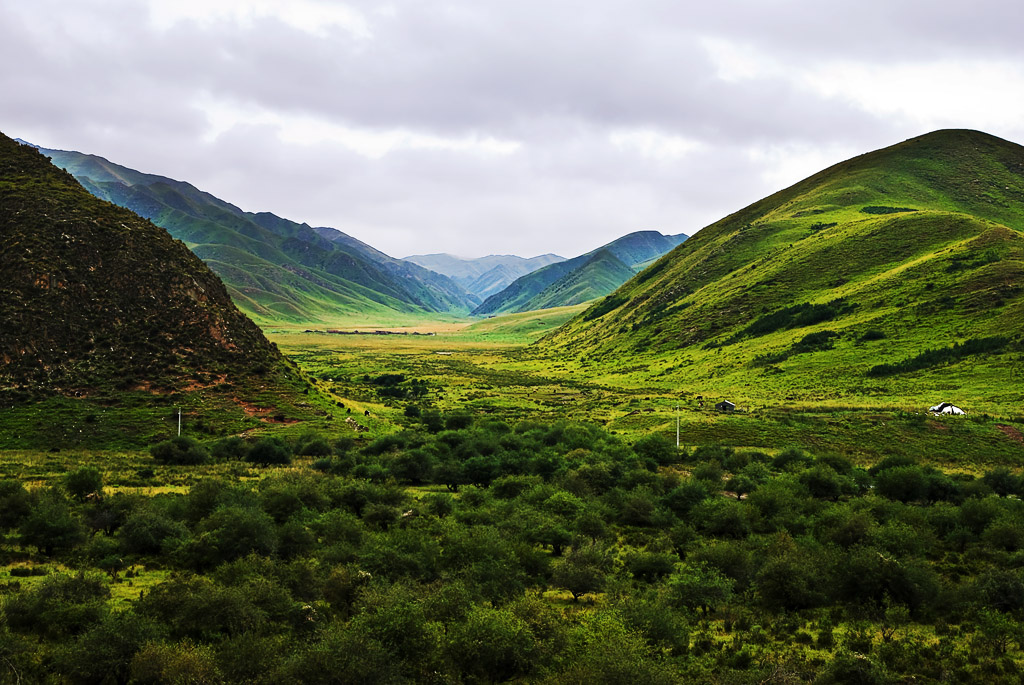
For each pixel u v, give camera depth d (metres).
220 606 36.97
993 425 104.56
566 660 32.28
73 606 37.34
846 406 120.88
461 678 32.44
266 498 64.62
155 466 90.06
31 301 118.06
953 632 41.28
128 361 118.38
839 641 39.81
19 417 102.69
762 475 85.19
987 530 60.41
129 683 32.22
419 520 62.44
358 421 122.50
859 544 54.16
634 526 68.19
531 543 57.06
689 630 40.56
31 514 56.09
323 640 32.50
